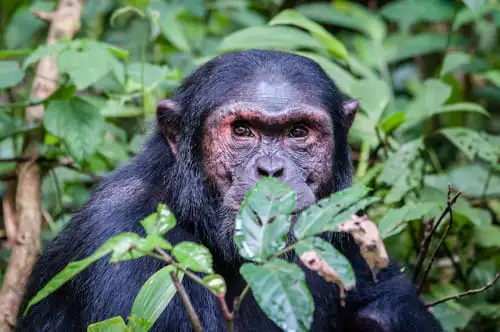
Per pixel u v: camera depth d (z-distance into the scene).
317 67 10.84
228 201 9.97
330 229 7.09
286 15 14.27
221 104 10.17
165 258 7.15
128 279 9.67
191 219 10.54
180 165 10.66
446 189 13.94
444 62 15.84
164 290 8.26
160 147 11.09
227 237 10.05
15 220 13.33
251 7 20.11
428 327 10.95
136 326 8.20
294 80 10.25
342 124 11.00
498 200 14.73
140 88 14.04
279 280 6.76
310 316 6.66
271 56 10.59
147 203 10.62
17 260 12.44
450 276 13.64
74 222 11.16
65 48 11.95
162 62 16.97
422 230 13.01
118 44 17.84
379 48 18.17
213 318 9.77
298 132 10.20
